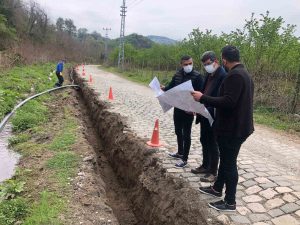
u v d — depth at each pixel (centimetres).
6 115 1188
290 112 1353
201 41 2127
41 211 526
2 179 699
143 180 697
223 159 488
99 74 3572
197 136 938
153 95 1845
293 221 479
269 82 1555
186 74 648
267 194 560
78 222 507
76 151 795
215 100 460
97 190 620
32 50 3812
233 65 457
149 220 616
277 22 1540
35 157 790
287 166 723
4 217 510
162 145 829
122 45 4641
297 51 1427
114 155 955
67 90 2034
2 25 3369
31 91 1742
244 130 454
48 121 1164
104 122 1204
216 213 498
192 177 627
